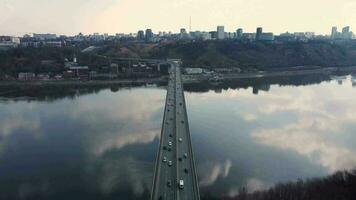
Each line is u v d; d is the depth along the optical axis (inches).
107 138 6264.8
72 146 5856.3
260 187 4399.6
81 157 5359.3
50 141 6127.0
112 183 4490.7
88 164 5083.7
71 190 4328.3
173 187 3289.9
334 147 6151.6
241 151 5767.7
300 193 3858.3
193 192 3198.8
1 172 4817.9
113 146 5841.5
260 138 6501.0
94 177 4655.5
